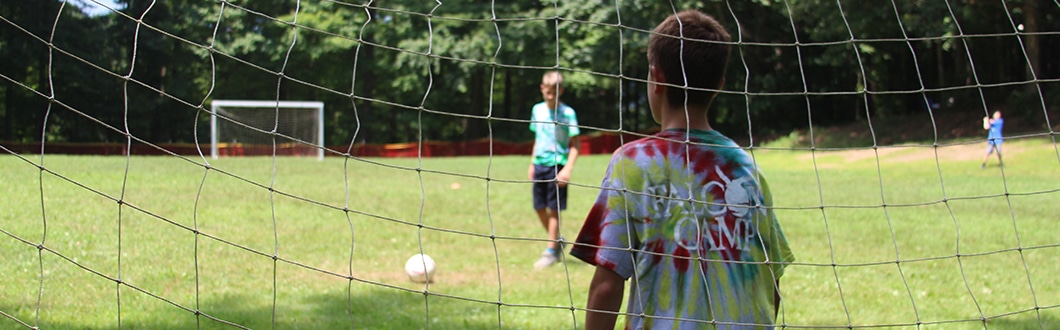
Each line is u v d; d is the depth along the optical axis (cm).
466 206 942
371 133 3447
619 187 188
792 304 456
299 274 507
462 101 3631
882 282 521
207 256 537
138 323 375
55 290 421
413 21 2862
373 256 587
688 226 186
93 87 2698
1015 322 421
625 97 3428
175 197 839
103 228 598
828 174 1631
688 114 195
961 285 514
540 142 604
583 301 462
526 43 2794
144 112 2878
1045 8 2256
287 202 868
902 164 1850
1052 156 1688
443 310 430
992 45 2584
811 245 679
